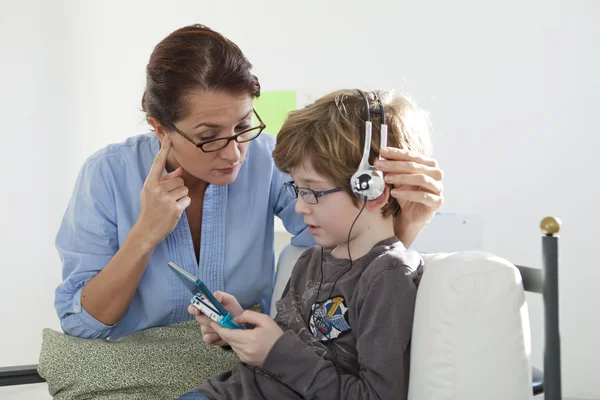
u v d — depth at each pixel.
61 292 1.50
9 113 2.67
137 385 1.41
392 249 1.20
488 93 2.51
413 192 1.21
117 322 1.47
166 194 1.38
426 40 2.53
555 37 2.46
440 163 2.54
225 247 1.54
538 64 2.48
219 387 1.20
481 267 1.04
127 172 1.53
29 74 2.67
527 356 1.05
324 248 1.32
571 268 2.50
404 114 1.26
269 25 2.62
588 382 2.50
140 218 1.40
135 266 1.42
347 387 1.11
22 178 2.68
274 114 2.47
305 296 1.27
